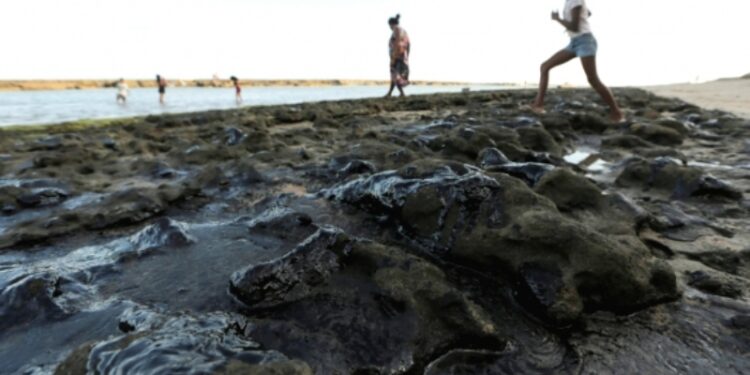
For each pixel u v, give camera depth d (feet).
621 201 8.96
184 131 25.59
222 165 14.42
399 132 21.35
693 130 21.59
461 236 7.35
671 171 11.38
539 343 5.37
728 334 5.36
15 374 4.80
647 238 8.20
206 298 6.26
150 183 14.14
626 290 5.92
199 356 4.19
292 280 6.10
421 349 5.09
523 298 6.16
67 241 8.98
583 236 6.34
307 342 5.15
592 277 5.99
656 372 4.75
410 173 9.34
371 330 5.30
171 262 7.54
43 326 5.67
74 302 6.25
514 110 32.37
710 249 7.76
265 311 5.82
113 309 6.06
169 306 6.09
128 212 9.95
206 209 10.89
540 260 6.28
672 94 55.01
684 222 8.85
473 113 31.40
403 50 48.06
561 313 5.63
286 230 8.71
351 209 10.07
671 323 5.65
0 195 11.57
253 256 7.76
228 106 66.44
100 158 18.49
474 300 6.27
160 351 4.17
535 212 6.95
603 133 23.06
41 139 23.32
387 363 4.87
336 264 6.45
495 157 12.70
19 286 6.18
